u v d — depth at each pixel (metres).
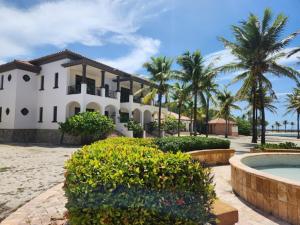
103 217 2.66
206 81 23.95
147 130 30.84
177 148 10.23
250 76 20.89
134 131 25.05
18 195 6.21
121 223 2.66
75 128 19.52
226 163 11.45
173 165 2.91
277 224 4.29
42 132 24.17
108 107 28.02
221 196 5.95
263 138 20.81
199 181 2.94
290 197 4.38
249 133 57.12
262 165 9.37
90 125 19.62
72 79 24.56
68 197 3.02
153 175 2.76
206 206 2.99
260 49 20.44
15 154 14.25
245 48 20.56
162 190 2.74
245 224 4.27
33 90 24.78
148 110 30.91
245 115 62.59
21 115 23.73
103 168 2.88
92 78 26.83
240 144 26.16
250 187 5.41
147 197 2.70
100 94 24.47
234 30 20.88
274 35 19.80
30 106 24.45
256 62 20.64
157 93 26.52
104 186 2.69
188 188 2.84
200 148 11.15
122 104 28.22
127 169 2.84
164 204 2.72
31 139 24.33
